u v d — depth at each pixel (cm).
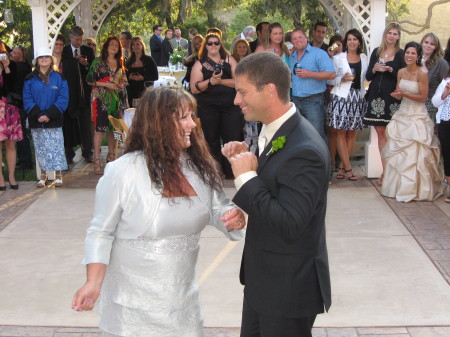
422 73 638
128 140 257
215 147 757
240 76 246
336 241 541
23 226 595
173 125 250
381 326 386
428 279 456
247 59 247
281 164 239
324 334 377
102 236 249
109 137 838
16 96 700
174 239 254
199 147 265
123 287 254
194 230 258
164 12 1659
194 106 258
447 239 539
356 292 436
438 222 587
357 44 709
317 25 845
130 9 1608
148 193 247
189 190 255
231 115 744
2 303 428
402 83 649
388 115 694
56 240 554
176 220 251
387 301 421
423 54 700
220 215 269
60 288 452
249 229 262
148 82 940
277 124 250
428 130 652
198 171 259
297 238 243
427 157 648
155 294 252
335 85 719
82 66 872
